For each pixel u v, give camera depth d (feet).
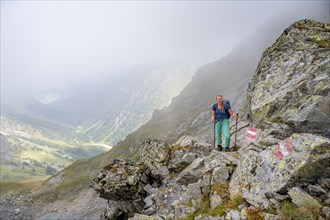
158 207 55.57
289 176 36.04
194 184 50.42
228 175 47.39
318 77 54.90
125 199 75.31
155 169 70.33
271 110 58.85
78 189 491.72
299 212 32.30
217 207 41.42
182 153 69.87
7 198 496.23
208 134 322.34
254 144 47.98
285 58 67.21
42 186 532.32
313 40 66.33
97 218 373.20
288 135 51.01
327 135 47.57
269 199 36.45
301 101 54.08
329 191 34.40
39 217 445.78
